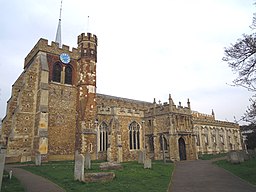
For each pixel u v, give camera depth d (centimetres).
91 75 3838
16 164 2772
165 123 3947
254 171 1981
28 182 1596
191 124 4206
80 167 1583
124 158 3841
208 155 4825
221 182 1633
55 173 1930
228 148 6016
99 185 1464
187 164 3056
